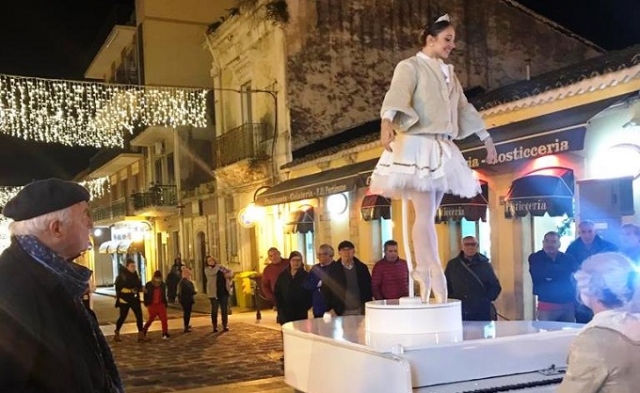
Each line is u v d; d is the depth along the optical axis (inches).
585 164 350.3
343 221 610.9
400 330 152.1
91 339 92.0
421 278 161.3
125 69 1216.2
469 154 366.9
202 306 850.8
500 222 420.2
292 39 708.7
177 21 1053.8
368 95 733.3
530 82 425.4
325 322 184.4
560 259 291.4
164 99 940.0
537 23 749.9
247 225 775.7
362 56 730.8
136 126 1165.7
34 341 82.1
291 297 372.5
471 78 725.3
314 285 344.5
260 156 735.1
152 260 1277.1
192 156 1058.7
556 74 406.0
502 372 137.6
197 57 1064.2
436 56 159.9
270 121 739.4
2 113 673.6
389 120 151.5
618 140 330.0
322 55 717.3
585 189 344.8
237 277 792.9
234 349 477.7
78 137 1000.2
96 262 1636.3
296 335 165.2
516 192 365.1
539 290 295.4
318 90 716.0
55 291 87.6
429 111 154.9
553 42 756.0
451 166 157.9
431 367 130.2
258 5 716.7
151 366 424.5
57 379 83.5
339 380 143.4
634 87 319.9
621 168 325.4
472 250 303.0
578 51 759.7
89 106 1022.4
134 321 717.3
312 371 156.3
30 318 82.7
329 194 543.5
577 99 355.6
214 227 963.3
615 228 326.6
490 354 136.7
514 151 338.6
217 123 893.8
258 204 700.0
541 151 323.6
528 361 140.9
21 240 90.3
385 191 161.5
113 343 545.0
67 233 93.3
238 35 794.2
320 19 717.3
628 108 322.7
